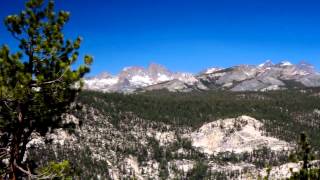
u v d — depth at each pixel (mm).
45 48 26906
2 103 27000
